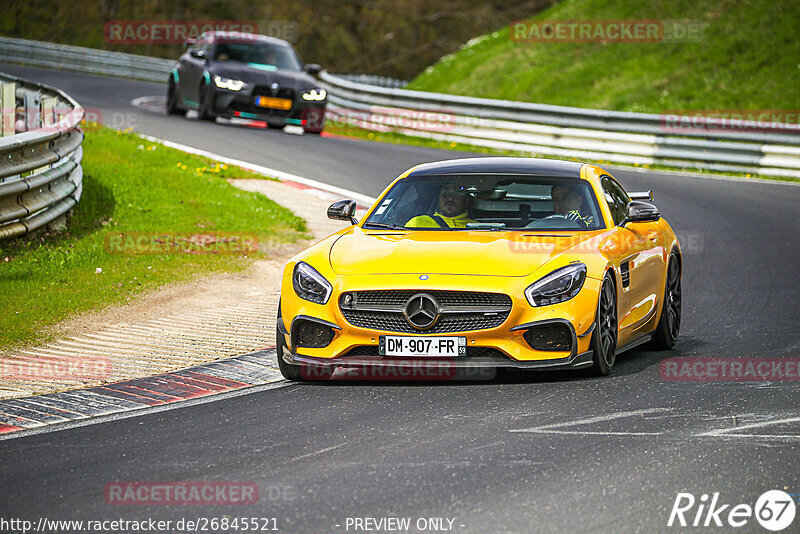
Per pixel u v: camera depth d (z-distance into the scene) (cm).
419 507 1361
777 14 8969
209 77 6781
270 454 1620
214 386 2111
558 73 9438
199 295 3039
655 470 1505
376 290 2052
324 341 2102
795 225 4525
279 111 6794
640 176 5925
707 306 3083
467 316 2038
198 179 4750
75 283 3031
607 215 2330
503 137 7188
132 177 4500
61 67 11156
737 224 4522
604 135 6688
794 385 2055
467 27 15488
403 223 2339
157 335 2573
